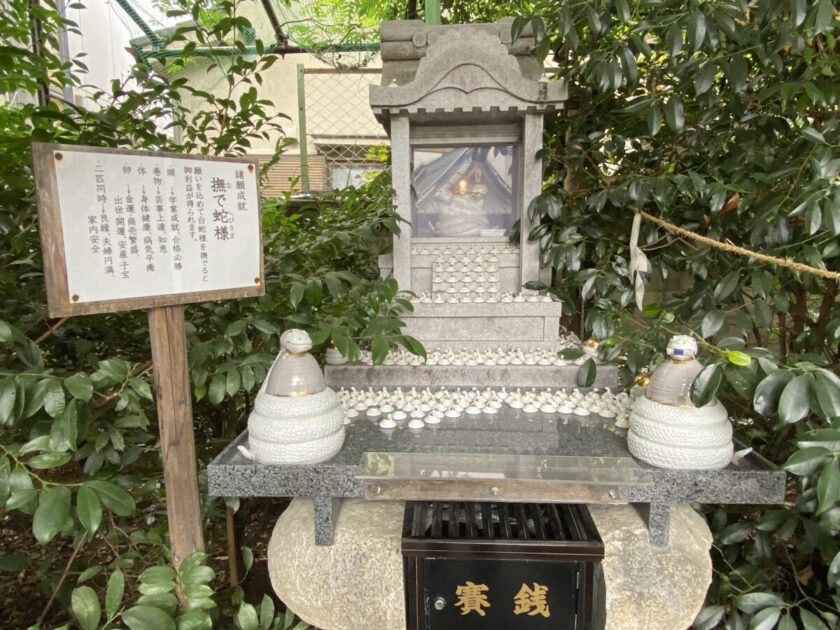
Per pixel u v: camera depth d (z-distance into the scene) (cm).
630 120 210
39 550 215
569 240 184
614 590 123
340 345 136
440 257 201
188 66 306
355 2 357
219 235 132
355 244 221
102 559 208
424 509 138
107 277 113
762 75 159
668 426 121
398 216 184
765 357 122
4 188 139
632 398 160
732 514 188
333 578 129
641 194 167
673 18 148
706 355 140
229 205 134
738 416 187
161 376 126
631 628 124
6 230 130
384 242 236
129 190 115
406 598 124
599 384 173
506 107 177
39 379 112
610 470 121
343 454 133
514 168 206
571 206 208
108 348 187
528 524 129
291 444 124
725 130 176
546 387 174
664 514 124
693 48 139
